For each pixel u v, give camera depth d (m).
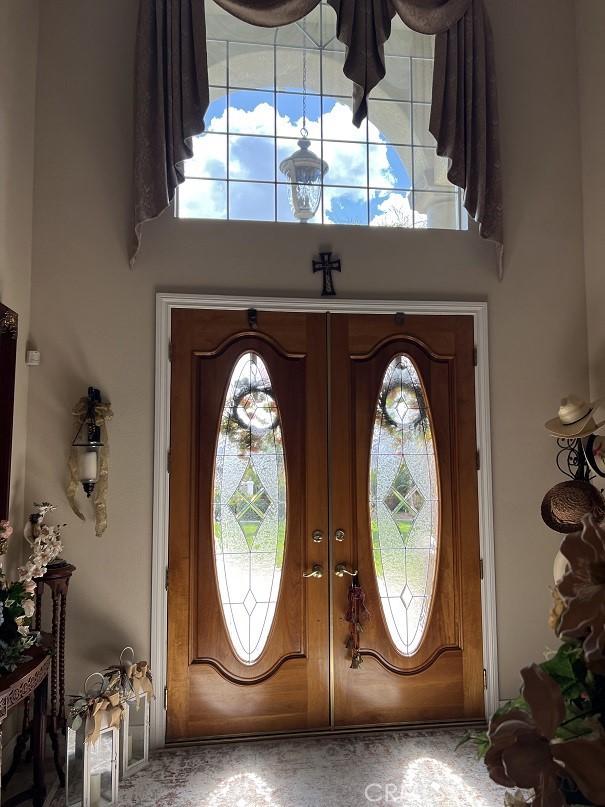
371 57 3.07
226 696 2.88
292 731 2.91
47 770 2.59
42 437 2.84
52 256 2.92
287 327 3.09
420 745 2.81
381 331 3.15
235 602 2.95
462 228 3.34
